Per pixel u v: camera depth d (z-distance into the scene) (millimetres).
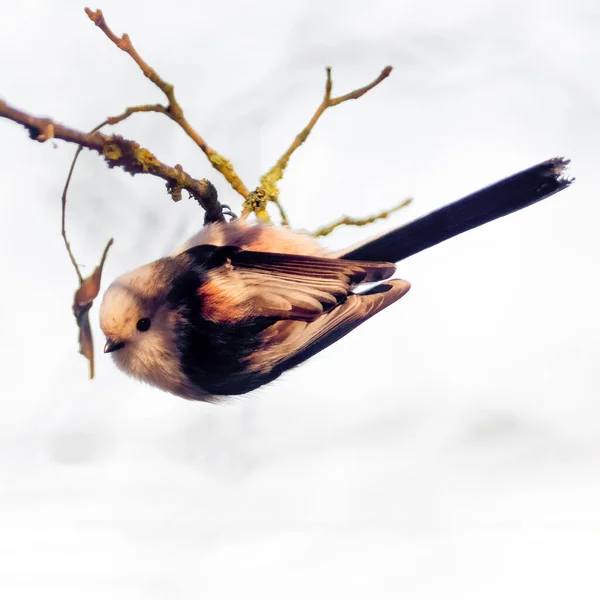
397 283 3020
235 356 3000
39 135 2920
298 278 2998
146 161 2951
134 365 3006
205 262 3000
